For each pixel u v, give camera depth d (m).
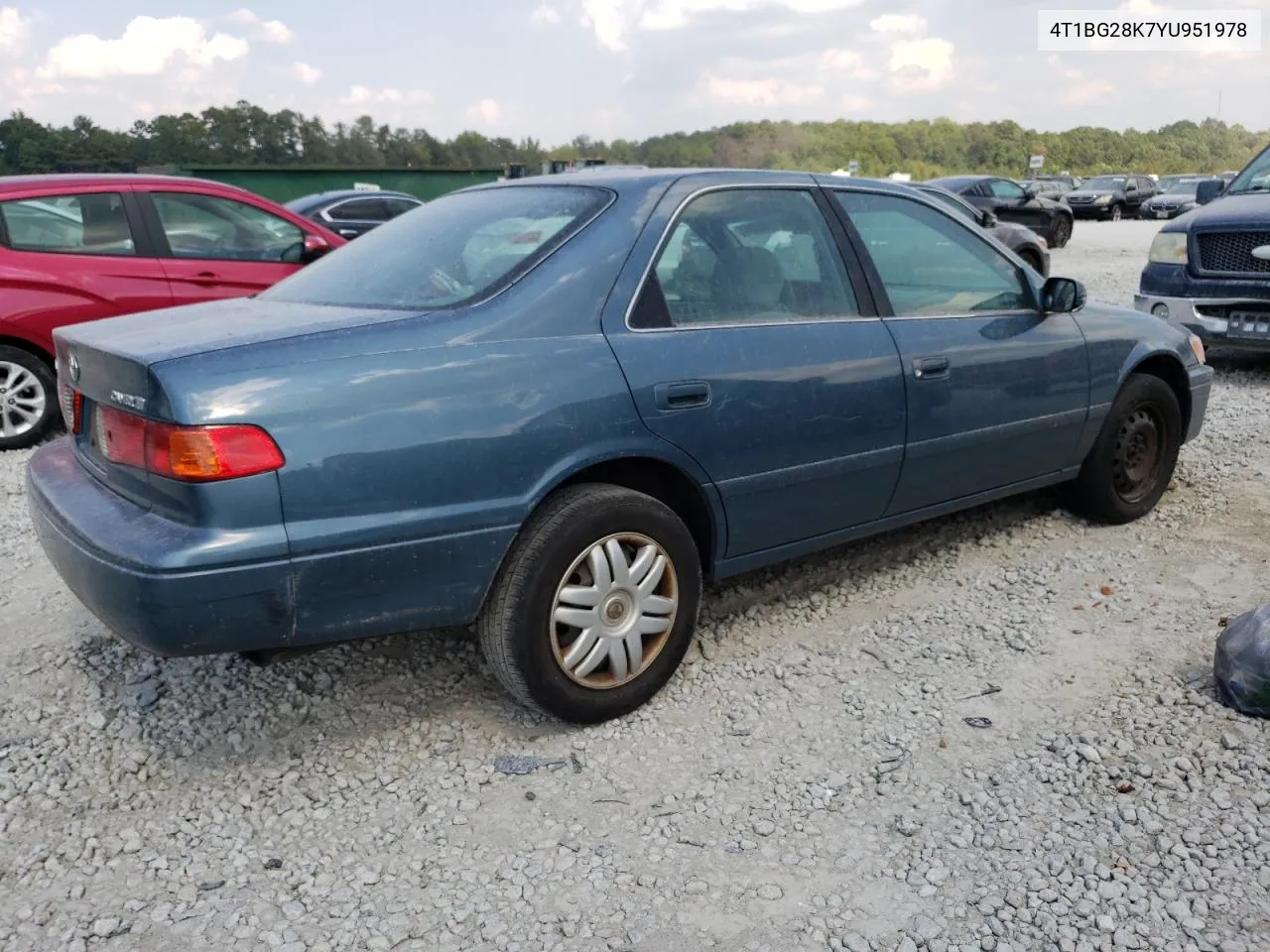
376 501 2.67
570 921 2.39
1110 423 4.65
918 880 2.50
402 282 3.22
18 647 3.77
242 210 7.57
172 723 3.25
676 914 2.41
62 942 2.34
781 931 2.34
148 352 2.62
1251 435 6.37
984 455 4.14
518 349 2.92
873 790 2.86
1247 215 7.75
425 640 3.76
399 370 2.73
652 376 3.11
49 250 6.77
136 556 2.52
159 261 7.12
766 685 3.45
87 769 3.02
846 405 3.58
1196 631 3.74
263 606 2.58
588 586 3.08
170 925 2.40
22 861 2.62
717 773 2.96
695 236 3.37
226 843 2.70
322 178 23.59
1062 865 2.52
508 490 2.86
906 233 4.00
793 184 3.71
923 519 4.09
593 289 3.10
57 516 2.88
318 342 2.71
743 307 3.42
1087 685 3.38
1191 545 4.59
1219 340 8.01
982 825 2.69
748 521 3.46
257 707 3.33
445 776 2.97
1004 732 3.12
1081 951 2.24
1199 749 2.97
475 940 2.34
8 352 6.68
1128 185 37.34
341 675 3.52
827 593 4.16
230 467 2.50
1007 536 4.73
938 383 3.85
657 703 3.34
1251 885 2.42
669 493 3.40
